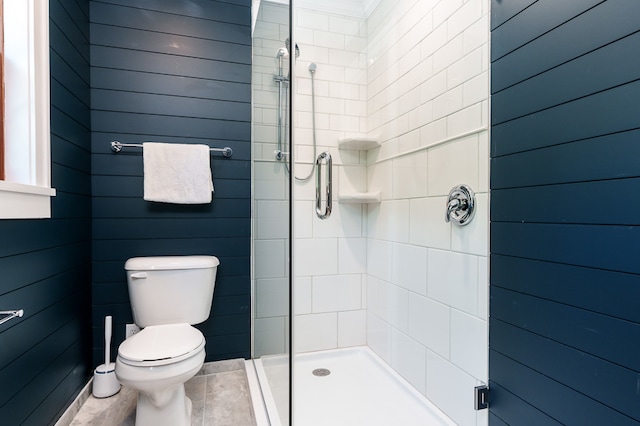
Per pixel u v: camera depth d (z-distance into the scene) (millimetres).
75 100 1627
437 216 1542
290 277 1365
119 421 1499
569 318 954
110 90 1857
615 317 834
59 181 1447
